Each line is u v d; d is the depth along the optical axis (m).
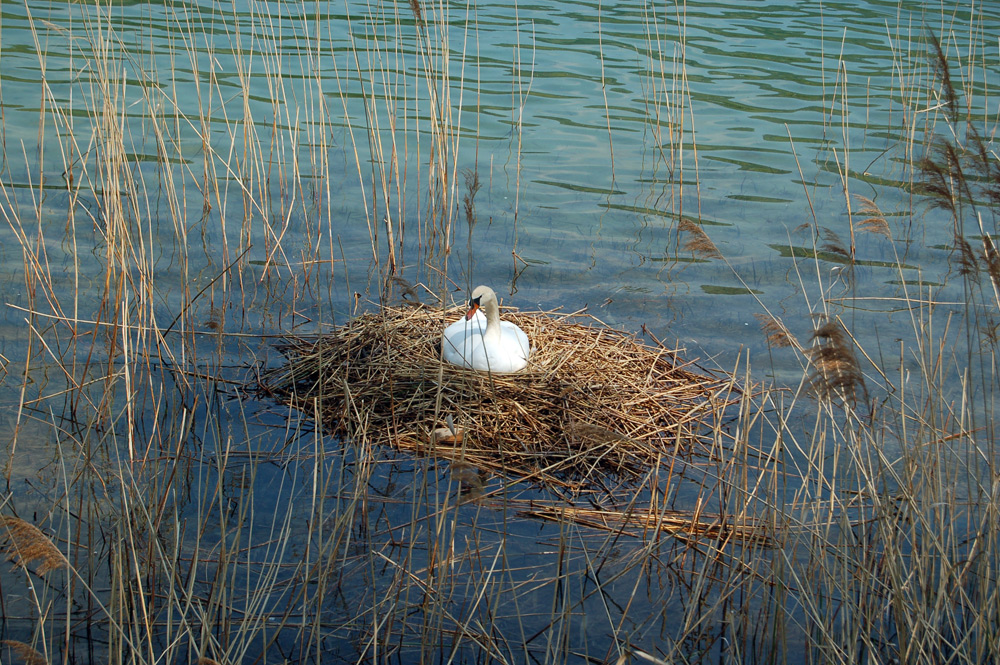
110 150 6.55
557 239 9.41
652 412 6.69
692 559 5.31
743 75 14.07
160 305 7.79
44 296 7.67
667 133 11.97
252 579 4.90
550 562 5.20
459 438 6.21
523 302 8.30
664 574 5.16
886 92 13.41
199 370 6.98
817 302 8.36
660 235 9.57
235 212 9.42
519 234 9.46
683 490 5.93
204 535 5.21
